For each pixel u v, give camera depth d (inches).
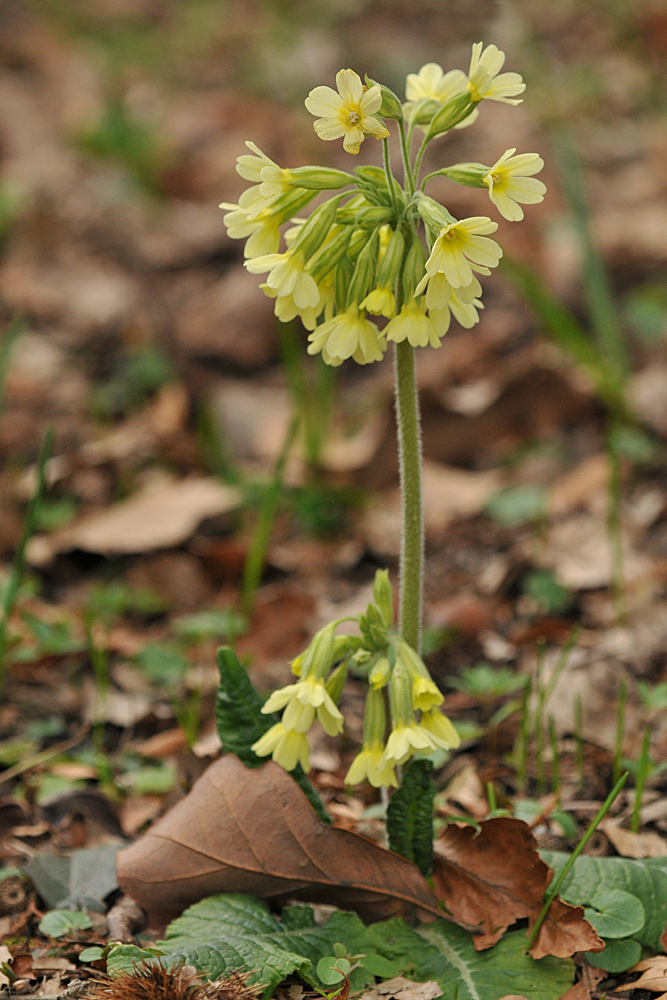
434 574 209.2
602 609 185.5
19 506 234.7
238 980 86.5
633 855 114.3
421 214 85.9
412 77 102.3
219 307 309.9
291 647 185.6
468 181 86.7
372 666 94.3
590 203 345.7
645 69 449.4
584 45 479.5
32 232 365.4
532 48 470.9
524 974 91.4
